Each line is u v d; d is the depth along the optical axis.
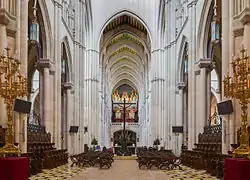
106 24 47.53
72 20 33.69
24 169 10.55
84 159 23.50
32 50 31.17
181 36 30.92
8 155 11.40
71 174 17.80
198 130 25.05
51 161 21.30
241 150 10.22
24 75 16.50
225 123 16.08
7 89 11.61
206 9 23.42
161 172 19.42
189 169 21.05
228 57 16.38
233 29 15.84
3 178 9.84
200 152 20.61
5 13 14.88
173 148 33.78
